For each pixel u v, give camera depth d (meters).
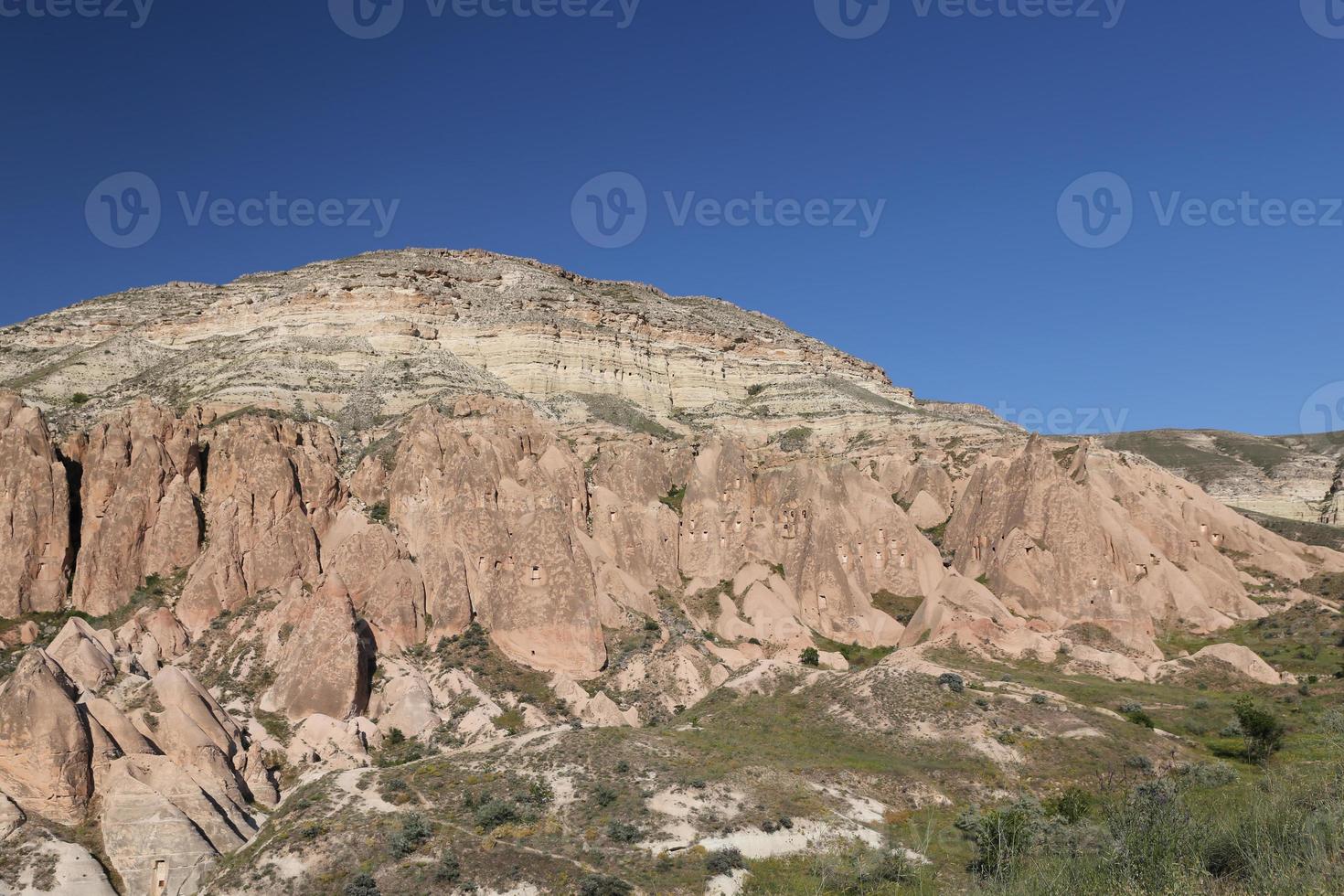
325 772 62.69
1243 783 54.88
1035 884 34.72
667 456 118.75
